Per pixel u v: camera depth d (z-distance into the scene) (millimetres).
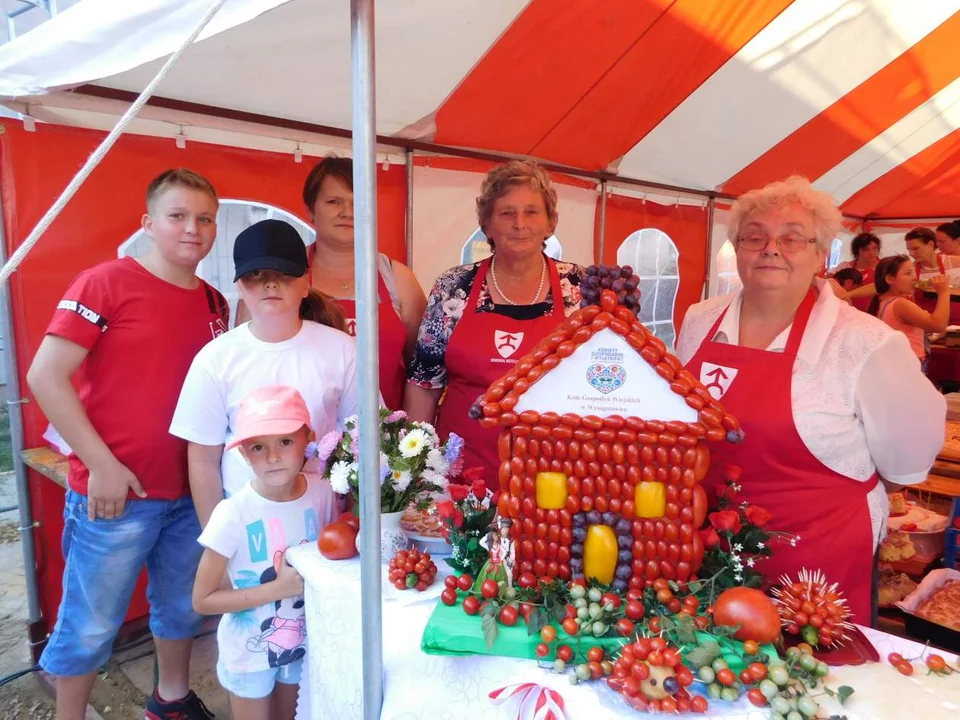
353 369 1979
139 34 1717
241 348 1845
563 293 2275
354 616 1347
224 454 1891
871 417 1493
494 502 1452
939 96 3939
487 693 1091
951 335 4812
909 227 7441
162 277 2162
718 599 1099
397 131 3223
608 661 1058
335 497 1831
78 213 2527
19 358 2588
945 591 2281
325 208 2492
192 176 2131
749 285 1596
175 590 2312
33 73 2027
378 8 1988
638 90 3129
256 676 1730
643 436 1151
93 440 2014
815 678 1020
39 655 2854
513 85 2805
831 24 2830
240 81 2402
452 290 2324
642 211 4875
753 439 1546
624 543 1178
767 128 3941
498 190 2168
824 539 1531
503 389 1207
